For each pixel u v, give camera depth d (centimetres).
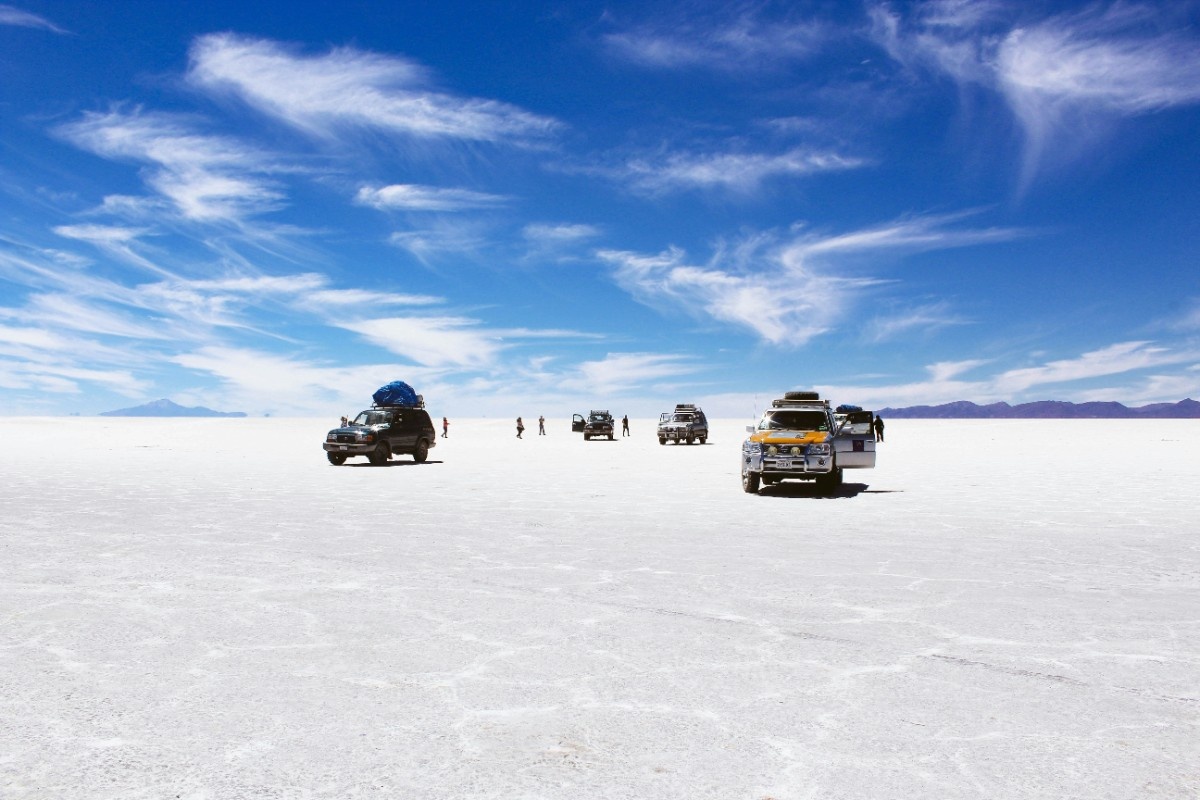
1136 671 481
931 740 374
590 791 320
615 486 1855
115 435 6247
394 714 408
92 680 463
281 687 450
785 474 1622
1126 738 377
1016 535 1064
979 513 1311
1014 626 591
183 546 970
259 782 329
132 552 927
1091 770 342
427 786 325
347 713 409
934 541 1011
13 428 7794
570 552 930
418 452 2875
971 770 341
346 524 1179
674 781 330
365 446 2658
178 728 389
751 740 374
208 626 590
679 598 687
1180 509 1356
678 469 2464
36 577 777
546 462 2861
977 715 407
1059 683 459
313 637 559
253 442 5022
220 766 345
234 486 1855
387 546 973
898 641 550
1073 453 3409
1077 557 892
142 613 630
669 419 4675
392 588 728
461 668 488
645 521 1217
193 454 3512
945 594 702
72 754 358
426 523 1192
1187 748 366
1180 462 2731
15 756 356
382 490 1750
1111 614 628
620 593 708
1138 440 5019
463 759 352
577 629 582
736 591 716
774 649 530
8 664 495
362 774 337
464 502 1501
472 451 3769
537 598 687
